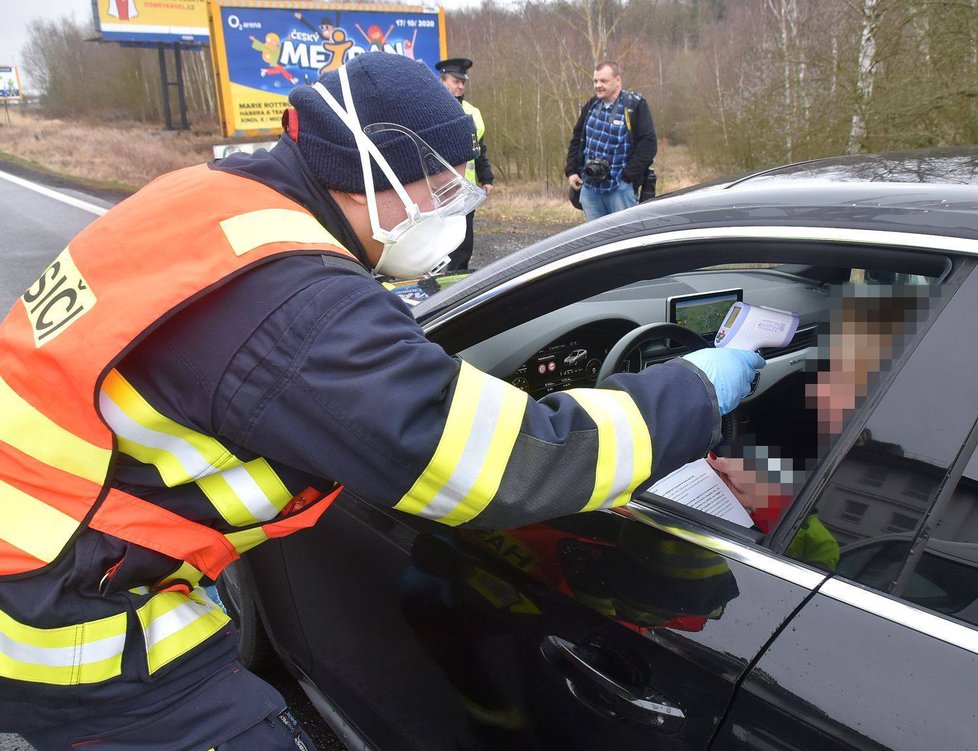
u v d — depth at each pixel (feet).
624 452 3.16
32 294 3.52
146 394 3.11
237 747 3.64
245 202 3.28
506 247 24.52
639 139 18.67
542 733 4.07
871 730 2.70
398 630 4.97
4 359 3.40
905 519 2.99
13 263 23.06
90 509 3.27
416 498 3.07
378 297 3.06
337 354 2.89
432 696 4.79
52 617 3.33
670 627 3.40
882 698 2.74
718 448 4.77
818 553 3.20
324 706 5.91
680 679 3.31
